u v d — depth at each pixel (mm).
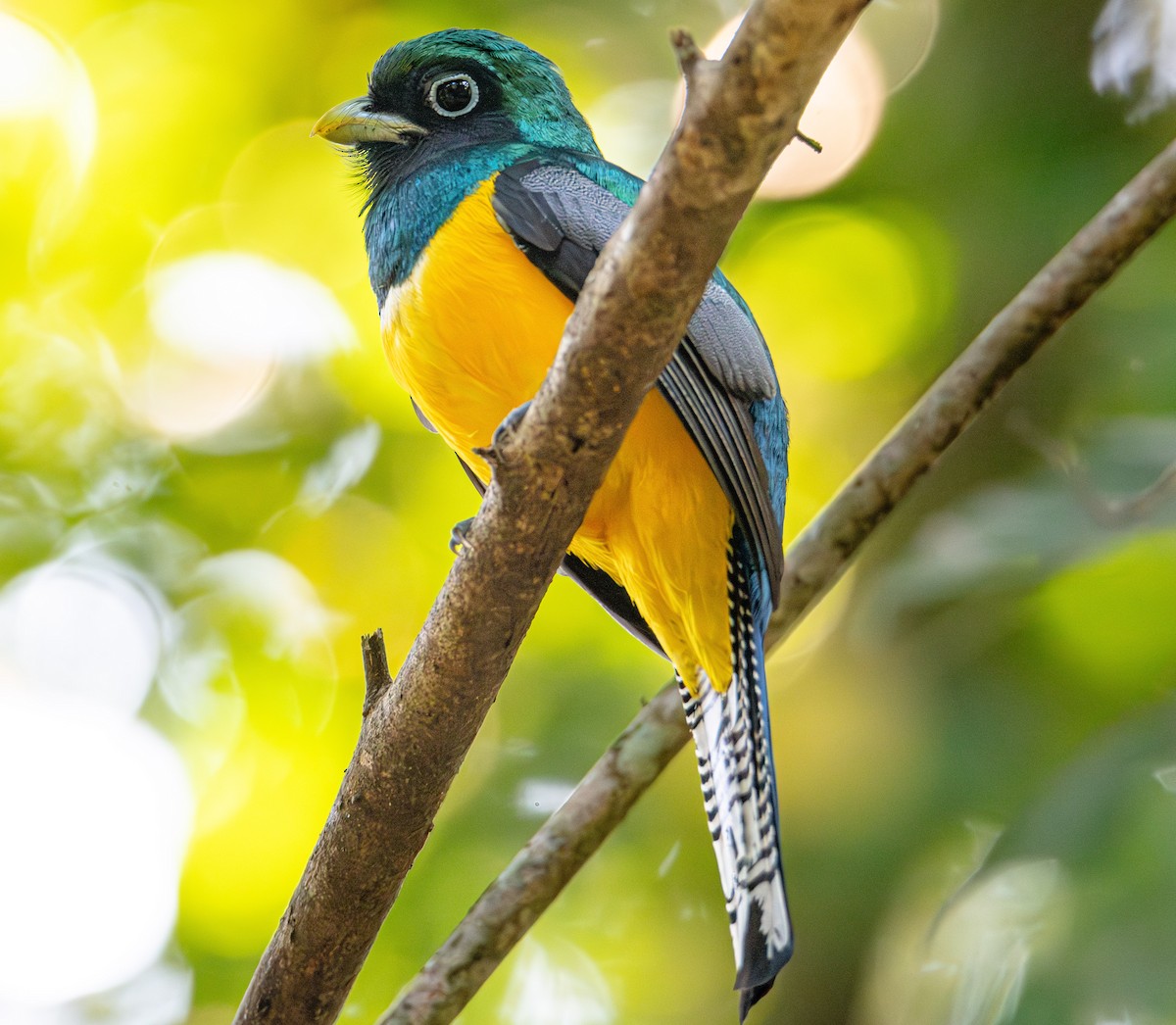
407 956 11156
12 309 11961
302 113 12133
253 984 6711
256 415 11938
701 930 12062
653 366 5484
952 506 11430
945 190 12195
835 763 11492
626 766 7777
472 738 6297
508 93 8969
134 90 12109
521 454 5703
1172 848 7898
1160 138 11930
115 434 11758
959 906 8633
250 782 11812
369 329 12086
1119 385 11219
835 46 4633
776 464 8672
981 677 11039
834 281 12562
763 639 8055
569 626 12109
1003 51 12289
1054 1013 7660
